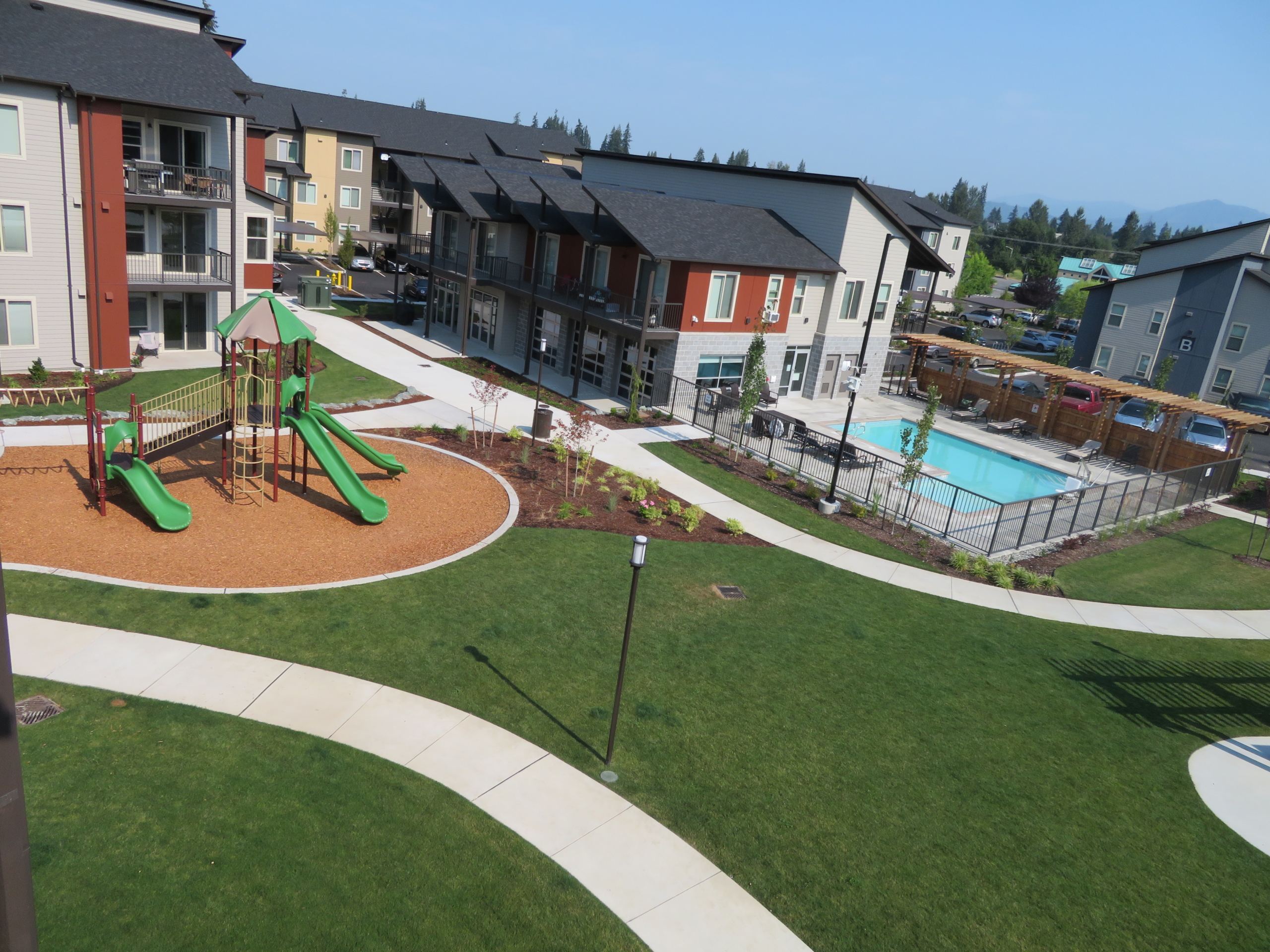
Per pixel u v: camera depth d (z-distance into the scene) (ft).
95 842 29.58
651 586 56.54
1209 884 35.19
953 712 46.11
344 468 61.26
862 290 118.83
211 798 32.58
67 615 43.88
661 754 39.09
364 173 216.54
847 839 34.99
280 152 208.03
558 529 63.98
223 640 43.60
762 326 102.37
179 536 54.75
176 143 97.86
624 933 29.12
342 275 173.47
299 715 38.47
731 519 69.41
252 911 27.73
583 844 32.96
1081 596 65.62
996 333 228.22
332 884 29.32
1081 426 116.06
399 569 54.03
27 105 83.15
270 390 77.61
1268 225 154.81
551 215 114.42
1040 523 77.56
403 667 43.34
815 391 119.96
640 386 102.12
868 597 59.82
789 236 114.42
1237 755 45.68
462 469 74.79
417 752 37.06
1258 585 72.90
